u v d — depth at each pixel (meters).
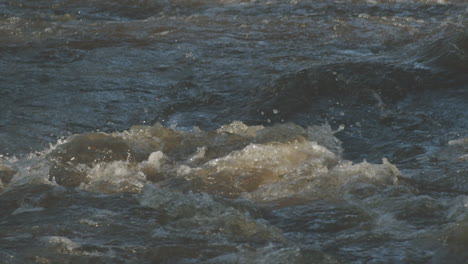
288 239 17.12
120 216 18.62
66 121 28.42
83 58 37.38
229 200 19.55
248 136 25.41
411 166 22.42
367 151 24.64
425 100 29.45
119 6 51.09
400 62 33.88
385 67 31.42
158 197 19.61
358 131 26.59
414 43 39.03
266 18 46.03
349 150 24.83
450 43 33.47
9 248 16.66
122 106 30.31
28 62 36.75
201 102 30.70
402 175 21.34
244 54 37.69
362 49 38.12
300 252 16.09
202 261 15.99
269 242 16.94
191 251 16.44
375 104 28.97
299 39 40.50
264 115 28.42
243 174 21.75
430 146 24.64
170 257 16.19
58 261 16.06
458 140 24.67
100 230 17.72
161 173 22.33
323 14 46.56
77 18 48.06
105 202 19.70
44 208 19.48
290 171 21.91
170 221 18.27
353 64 31.52
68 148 23.77
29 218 18.69
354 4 49.09
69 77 34.19
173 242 16.92
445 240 16.72
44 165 22.86
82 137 24.58
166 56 37.62
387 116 27.73
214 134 25.42
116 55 37.91
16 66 35.97
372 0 50.12
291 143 23.98
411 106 28.91
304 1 50.28
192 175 21.89
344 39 40.28
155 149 24.22
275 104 28.98
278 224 18.11
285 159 22.83
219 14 47.78
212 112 29.59
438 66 32.22
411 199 19.12
